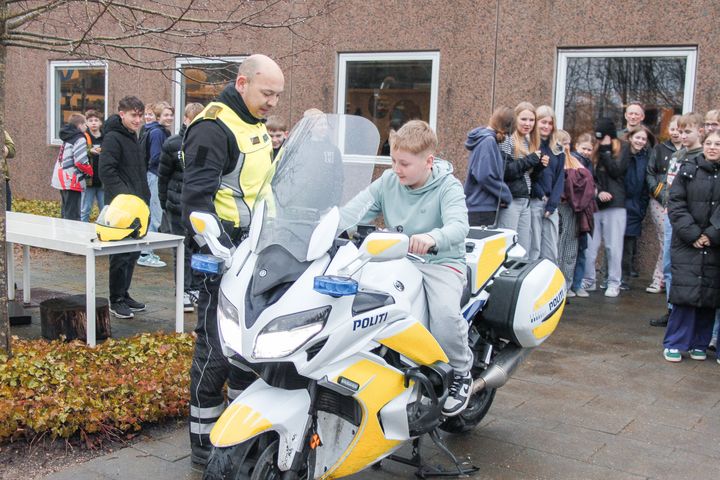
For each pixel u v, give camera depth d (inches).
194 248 153.6
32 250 425.4
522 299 161.9
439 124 395.9
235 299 115.7
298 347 109.3
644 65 352.2
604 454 165.5
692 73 340.5
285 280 113.8
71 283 339.9
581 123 367.9
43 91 557.9
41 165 568.4
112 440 167.2
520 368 227.0
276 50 432.1
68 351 204.8
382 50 408.2
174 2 376.2
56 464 156.0
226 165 150.6
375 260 114.2
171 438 170.4
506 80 376.8
